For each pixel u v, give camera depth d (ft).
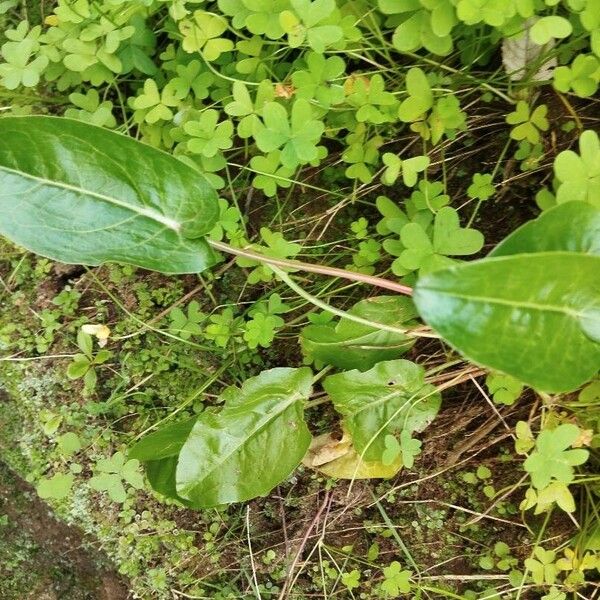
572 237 0.69
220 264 1.08
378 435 0.98
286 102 0.93
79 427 1.11
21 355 1.13
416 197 0.90
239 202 1.07
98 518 1.12
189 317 1.03
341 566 1.10
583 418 0.95
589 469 1.00
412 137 1.00
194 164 0.92
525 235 0.69
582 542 0.98
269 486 0.97
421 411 0.97
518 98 0.94
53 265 1.10
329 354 0.97
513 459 1.04
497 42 0.92
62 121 0.77
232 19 0.94
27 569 1.25
